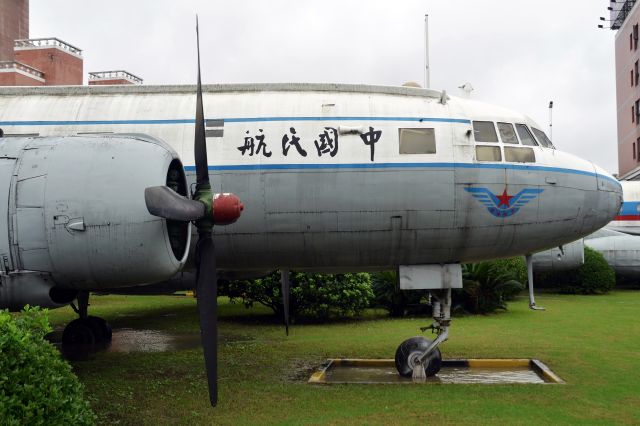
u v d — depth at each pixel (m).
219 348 10.08
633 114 35.62
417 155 7.87
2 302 6.61
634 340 10.50
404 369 7.91
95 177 6.48
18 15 36.72
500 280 14.82
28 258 6.47
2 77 28.97
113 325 13.80
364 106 8.17
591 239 23.00
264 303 13.88
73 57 31.88
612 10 38.97
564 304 16.84
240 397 6.74
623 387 7.12
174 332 12.69
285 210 7.86
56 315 15.72
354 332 11.94
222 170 7.88
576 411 6.13
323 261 8.41
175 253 7.05
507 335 11.10
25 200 6.45
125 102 8.48
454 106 8.32
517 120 8.44
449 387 7.20
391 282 14.55
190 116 8.26
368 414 6.06
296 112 8.12
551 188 8.16
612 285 20.61
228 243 8.06
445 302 8.31
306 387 7.23
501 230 8.09
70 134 8.23
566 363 8.51
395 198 7.82
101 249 6.44
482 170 7.95
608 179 8.70
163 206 6.11
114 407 6.30
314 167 7.83
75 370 8.35
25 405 3.75
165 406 6.38
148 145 6.74
